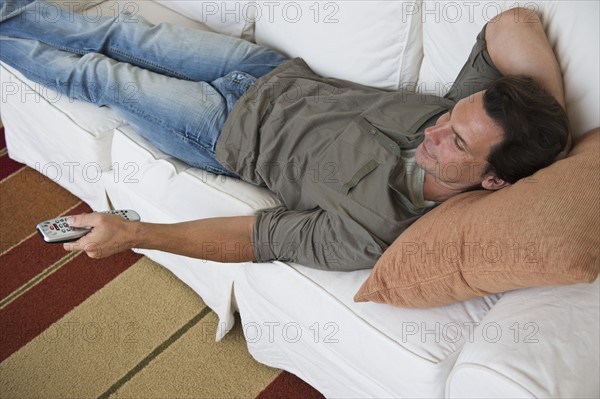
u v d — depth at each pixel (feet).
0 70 6.03
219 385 4.89
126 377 4.91
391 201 4.26
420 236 3.77
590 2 4.09
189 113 5.08
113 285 5.59
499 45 4.31
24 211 6.22
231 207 4.71
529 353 3.12
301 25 5.53
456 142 3.97
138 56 5.67
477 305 3.91
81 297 5.49
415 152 4.42
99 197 5.83
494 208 3.56
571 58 4.17
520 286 3.42
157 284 5.61
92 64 5.38
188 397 4.80
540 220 3.34
